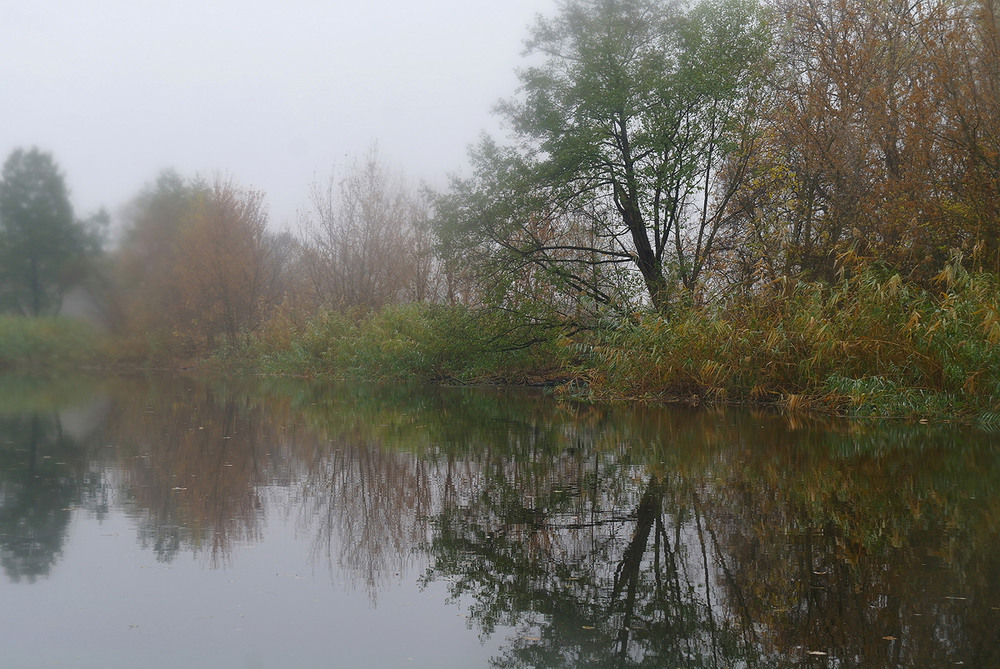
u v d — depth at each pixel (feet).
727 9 53.42
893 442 26.89
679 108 53.62
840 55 50.31
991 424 31.53
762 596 10.89
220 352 96.94
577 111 56.13
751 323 42.70
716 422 33.96
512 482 19.83
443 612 10.36
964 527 14.76
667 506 16.76
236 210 100.83
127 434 30.19
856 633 9.47
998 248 37.76
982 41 40.81
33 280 89.25
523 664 8.60
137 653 8.91
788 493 18.11
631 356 46.91
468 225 57.47
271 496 18.07
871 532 14.40
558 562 12.63
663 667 8.50
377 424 34.14
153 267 94.79
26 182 88.07
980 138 39.96
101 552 13.21
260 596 11.00
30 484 19.54
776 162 51.52
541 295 58.18
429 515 16.06
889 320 36.01
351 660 8.73
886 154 46.75
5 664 8.58
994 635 9.36
